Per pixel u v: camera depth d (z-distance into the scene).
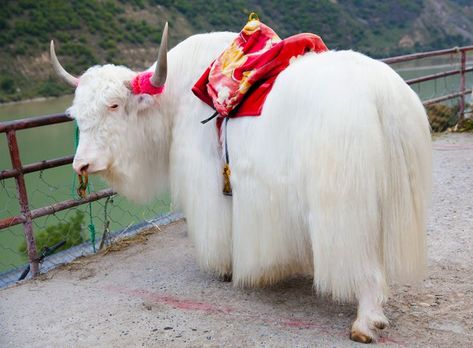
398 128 2.49
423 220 2.61
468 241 3.97
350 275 2.53
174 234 4.64
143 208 5.61
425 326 2.84
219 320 3.07
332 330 2.84
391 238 2.53
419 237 2.59
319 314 3.03
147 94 3.38
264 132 2.84
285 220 2.82
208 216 3.29
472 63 11.20
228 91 3.01
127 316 3.21
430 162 2.64
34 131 14.88
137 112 3.44
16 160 3.92
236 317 3.08
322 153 2.49
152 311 3.25
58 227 5.88
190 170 3.36
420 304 3.09
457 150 6.84
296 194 2.70
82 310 3.35
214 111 3.26
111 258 4.23
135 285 3.67
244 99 3.00
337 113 2.47
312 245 2.60
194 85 3.25
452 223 4.35
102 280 3.81
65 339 3.00
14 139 3.89
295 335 2.82
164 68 3.20
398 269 2.55
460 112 8.49
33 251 4.06
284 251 2.90
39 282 3.87
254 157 2.89
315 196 2.52
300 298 3.24
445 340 2.70
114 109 3.32
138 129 3.48
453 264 3.61
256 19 3.26
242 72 3.02
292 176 2.69
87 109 3.28
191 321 3.09
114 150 3.37
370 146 2.42
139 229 4.84
